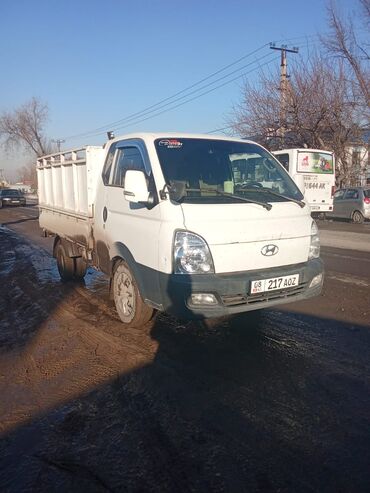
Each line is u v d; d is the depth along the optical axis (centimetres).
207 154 483
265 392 361
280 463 274
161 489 254
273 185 501
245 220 419
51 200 820
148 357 437
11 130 6700
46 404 358
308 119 2523
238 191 461
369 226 1741
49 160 812
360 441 294
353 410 332
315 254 473
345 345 457
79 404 355
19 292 738
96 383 389
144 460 280
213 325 521
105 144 583
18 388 389
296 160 1838
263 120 2728
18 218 2494
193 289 393
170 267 404
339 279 770
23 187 9775
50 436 312
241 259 413
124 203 498
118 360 434
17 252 1197
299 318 547
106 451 292
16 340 511
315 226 478
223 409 337
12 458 289
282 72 2662
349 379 381
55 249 820
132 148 505
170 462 278
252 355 435
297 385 372
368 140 2525
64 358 448
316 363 414
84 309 615
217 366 412
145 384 382
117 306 533
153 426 318
